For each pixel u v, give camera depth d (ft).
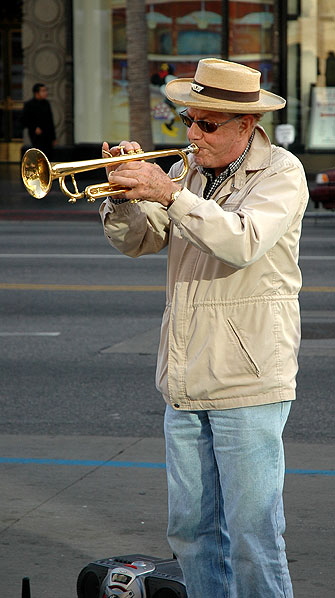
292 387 24.12
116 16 164.96
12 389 54.34
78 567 31.73
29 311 74.18
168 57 164.14
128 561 26.40
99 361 60.18
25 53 166.20
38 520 35.63
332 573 31.40
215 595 25.30
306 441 45.78
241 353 23.73
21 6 185.57
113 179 23.11
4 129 190.39
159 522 35.47
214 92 23.75
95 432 46.83
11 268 92.43
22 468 41.39
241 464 23.73
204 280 24.03
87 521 35.55
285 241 23.99
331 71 162.81
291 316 24.32
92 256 99.66
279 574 23.98
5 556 32.58
